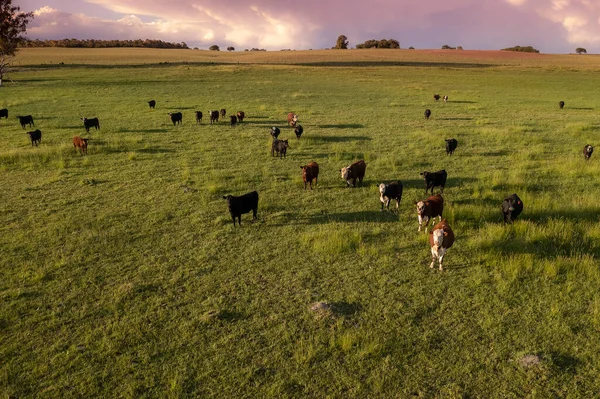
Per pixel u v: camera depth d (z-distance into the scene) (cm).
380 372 700
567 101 4347
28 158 2141
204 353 755
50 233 1273
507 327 801
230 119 3212
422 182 1748
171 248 1181
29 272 1041
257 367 720
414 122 3142
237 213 1300
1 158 2109
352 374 698
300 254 1129
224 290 960
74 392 671
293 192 1647
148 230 1304
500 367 702
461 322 823
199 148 2383
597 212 1314
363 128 2922
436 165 2002
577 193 1545
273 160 2133
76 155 2233
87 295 942
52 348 769
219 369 717
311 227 1309
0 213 1452
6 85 5194
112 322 848
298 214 1423
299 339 784
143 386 683
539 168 1891
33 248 1180
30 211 1473
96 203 1550
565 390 648
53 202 1561
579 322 807
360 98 4519
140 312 880
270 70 7275
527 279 966
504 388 658
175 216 1418
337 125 3039
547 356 709
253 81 5891
